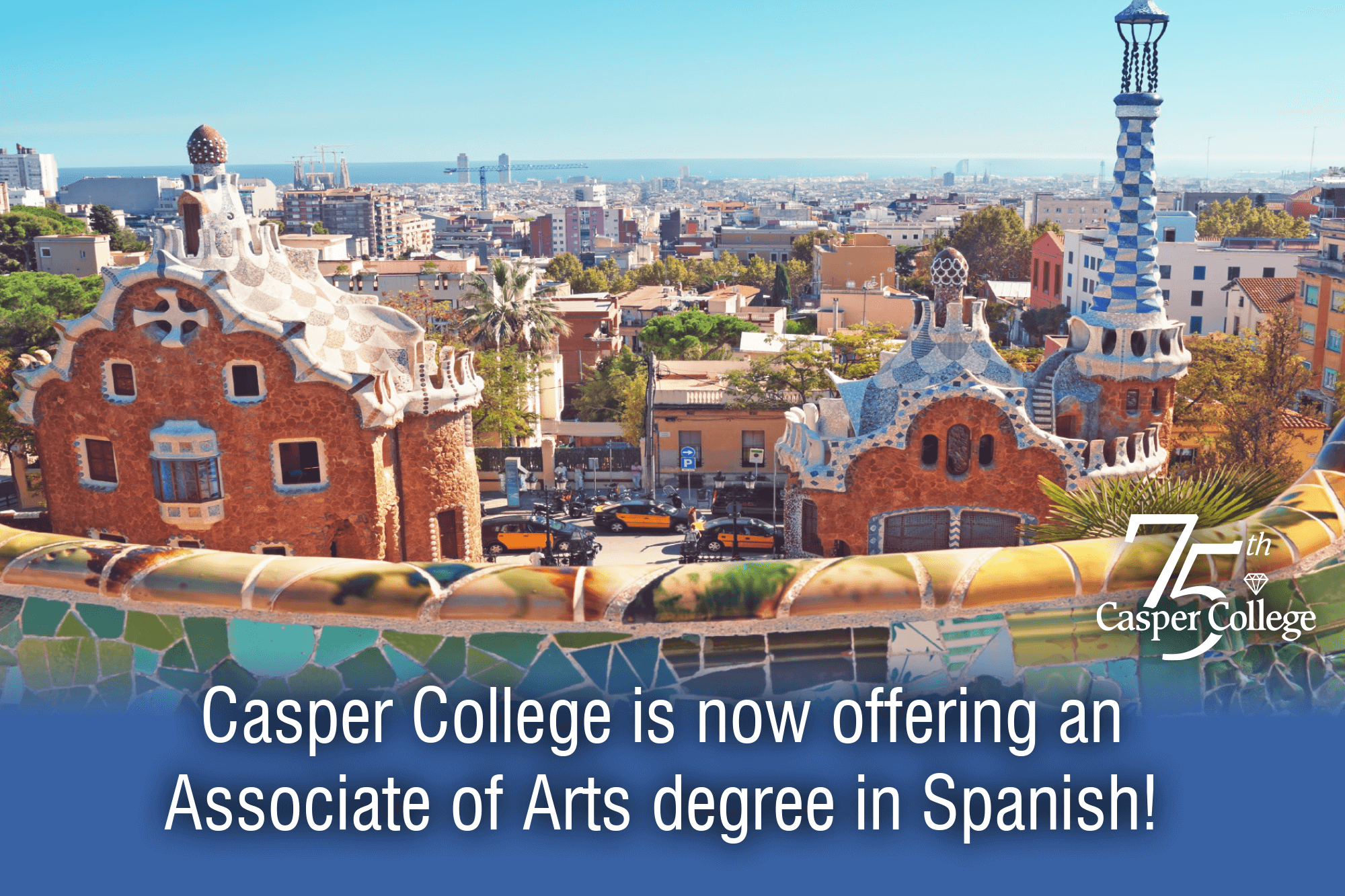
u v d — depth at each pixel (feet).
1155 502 52.21
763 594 20.86
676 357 319.47
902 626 21.08
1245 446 153.79
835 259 491.31
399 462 129.49
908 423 116.37
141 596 21.75
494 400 219.41
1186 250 382.42
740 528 159.43
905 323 351.25
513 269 255.70
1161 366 121.08
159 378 113.80
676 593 20.85
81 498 119.96
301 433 117.80
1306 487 24.06
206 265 115.24
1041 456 116.47
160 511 116.16
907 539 120.06
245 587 21.36
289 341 114.62
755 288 513.86
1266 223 561.02
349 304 129.70
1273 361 171.83
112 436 116.57
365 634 21.29
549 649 21.07
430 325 260.21
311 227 638.53
